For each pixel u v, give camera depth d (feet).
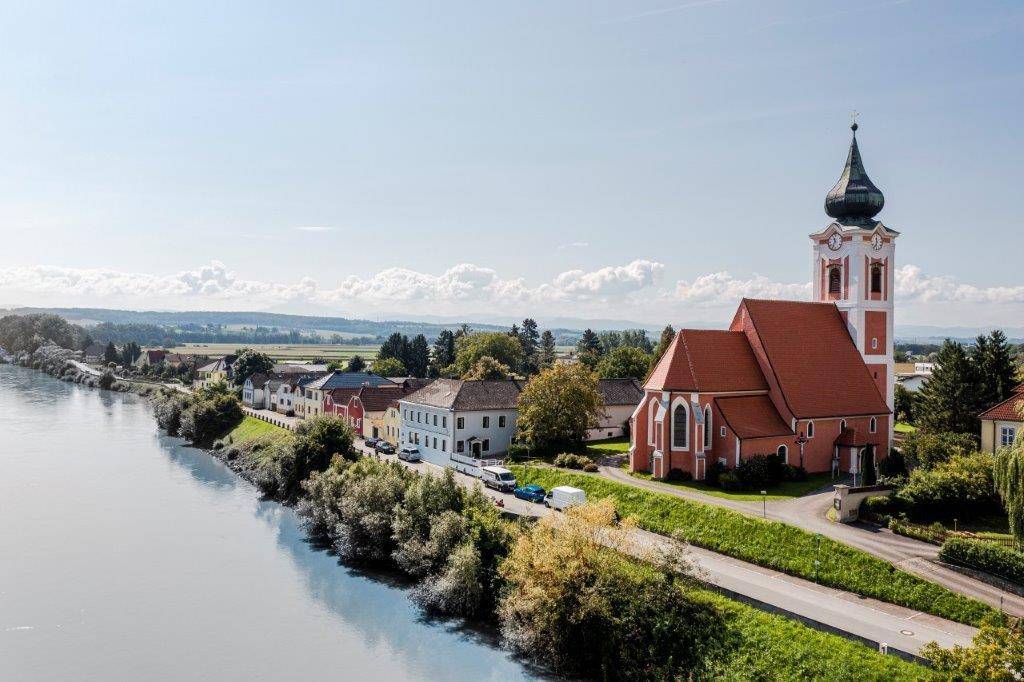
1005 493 146.20
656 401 246.27
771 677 126.21
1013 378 294.05
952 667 99.50
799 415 243.60
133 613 173.27
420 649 156.46
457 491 197.26
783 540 172.76
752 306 260.83
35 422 447.83
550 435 281.13
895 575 150.20
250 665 149.79
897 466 225.56
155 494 276.82
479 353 538.47
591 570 149.59
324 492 222.28
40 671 147.02
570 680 144.05
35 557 207.51
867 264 274.36
